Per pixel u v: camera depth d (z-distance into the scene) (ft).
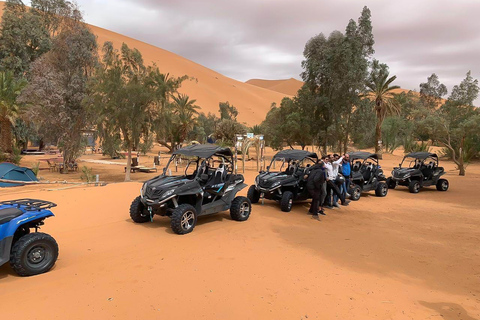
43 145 124.77
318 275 17.31
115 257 18.54
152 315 12.57
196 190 24.75
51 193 37.60
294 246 22.09
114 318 12.25
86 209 30.09
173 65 360.07
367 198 44.09
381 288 16.16
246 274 16.92
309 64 101.60
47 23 110.83
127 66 57.36
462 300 15.29
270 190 32.68
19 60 96.48
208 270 17.20
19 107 70.64
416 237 26.00
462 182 63.98
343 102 94.89
